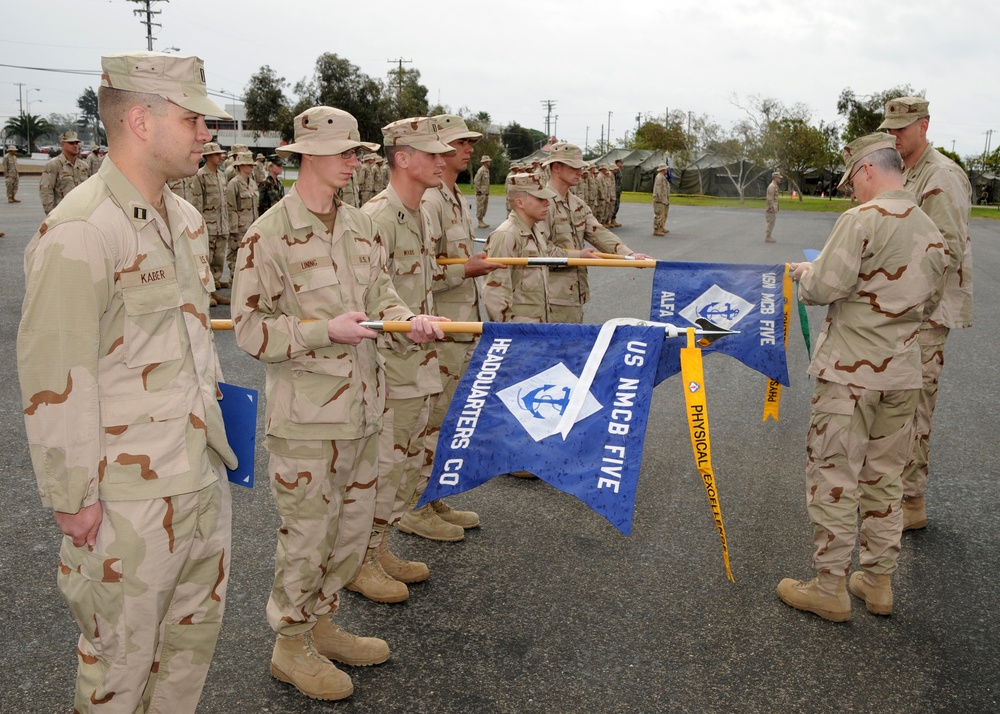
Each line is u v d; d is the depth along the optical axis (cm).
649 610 348
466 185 5925
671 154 5934
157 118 208
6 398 602
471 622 337
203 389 224
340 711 278
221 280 1160
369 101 5669
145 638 212
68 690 282
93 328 196
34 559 375
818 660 314
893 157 334
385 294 306
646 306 1044
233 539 399
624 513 238
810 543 412
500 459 259
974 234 2811
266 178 1348
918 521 431
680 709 282
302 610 287
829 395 337
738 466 516
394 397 352
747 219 3222
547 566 387
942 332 408
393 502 351
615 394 258
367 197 2039
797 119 5684
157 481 209
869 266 325
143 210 209
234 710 278
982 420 619
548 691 291
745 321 411
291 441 280
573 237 554
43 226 198
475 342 438
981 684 301
